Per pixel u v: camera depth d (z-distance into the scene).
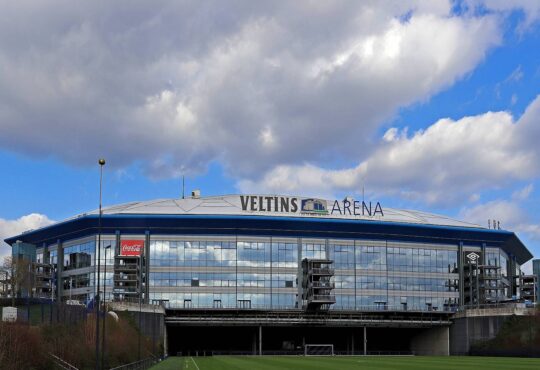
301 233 167.75
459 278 178.00
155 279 161.38
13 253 173.38
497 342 145.50
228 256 163.88
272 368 86.31
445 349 162.25
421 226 174.25
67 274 171.62
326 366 92.12
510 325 145.88
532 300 195.75
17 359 52.81
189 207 172.88
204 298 161.38
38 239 182.12
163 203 177.75
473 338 153.00
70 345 66.94
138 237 163.38
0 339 52.66
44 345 60.62
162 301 160.25
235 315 156.38
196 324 155.00
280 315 160.25
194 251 163.25
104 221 162.75
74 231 170.12
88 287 163.62
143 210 169.12
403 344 183.12
